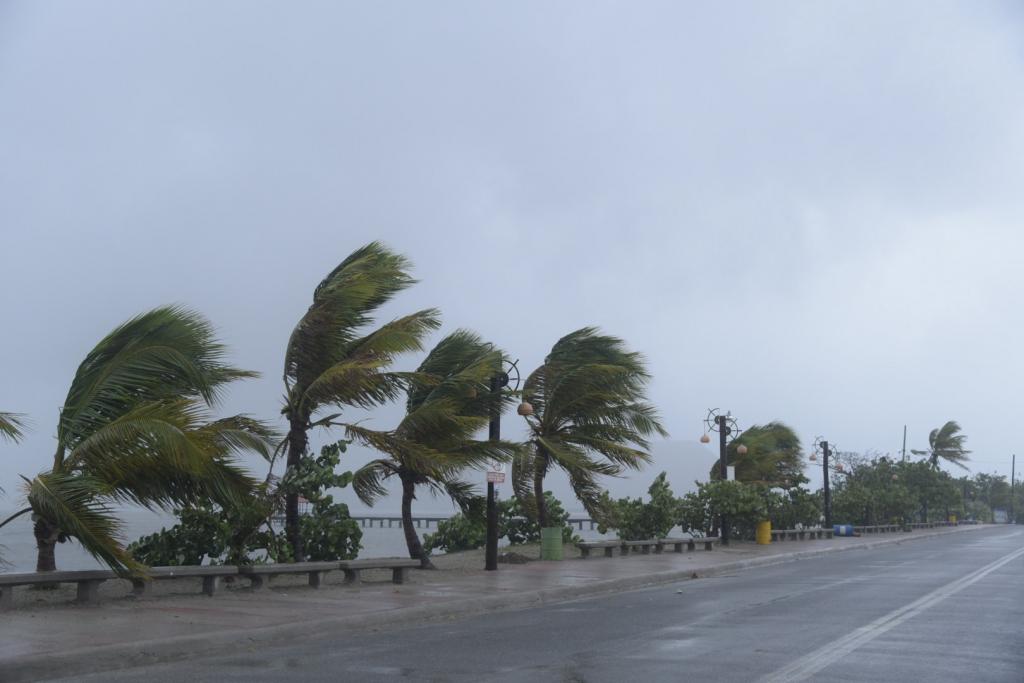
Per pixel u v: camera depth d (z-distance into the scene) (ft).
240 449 54.24
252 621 42.52
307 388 64.69
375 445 65.98
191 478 50.37
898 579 72.69
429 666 33.55
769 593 61.98
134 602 48.83
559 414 95.35
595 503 94.99
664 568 79.41
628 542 98.43
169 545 58.44
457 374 76.69
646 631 42.98
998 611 50.14
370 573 70.54
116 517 46.34
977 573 78.54
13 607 44.80
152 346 51.57
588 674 31.65
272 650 37.91
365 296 64.23
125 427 47.19
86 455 48.01
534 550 96.27
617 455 93.35
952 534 209.67
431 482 77.82
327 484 61.87
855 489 205.77
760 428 154.81
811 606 53.21
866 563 95.25
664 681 30.32
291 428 65.21
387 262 68.85
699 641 39.40
